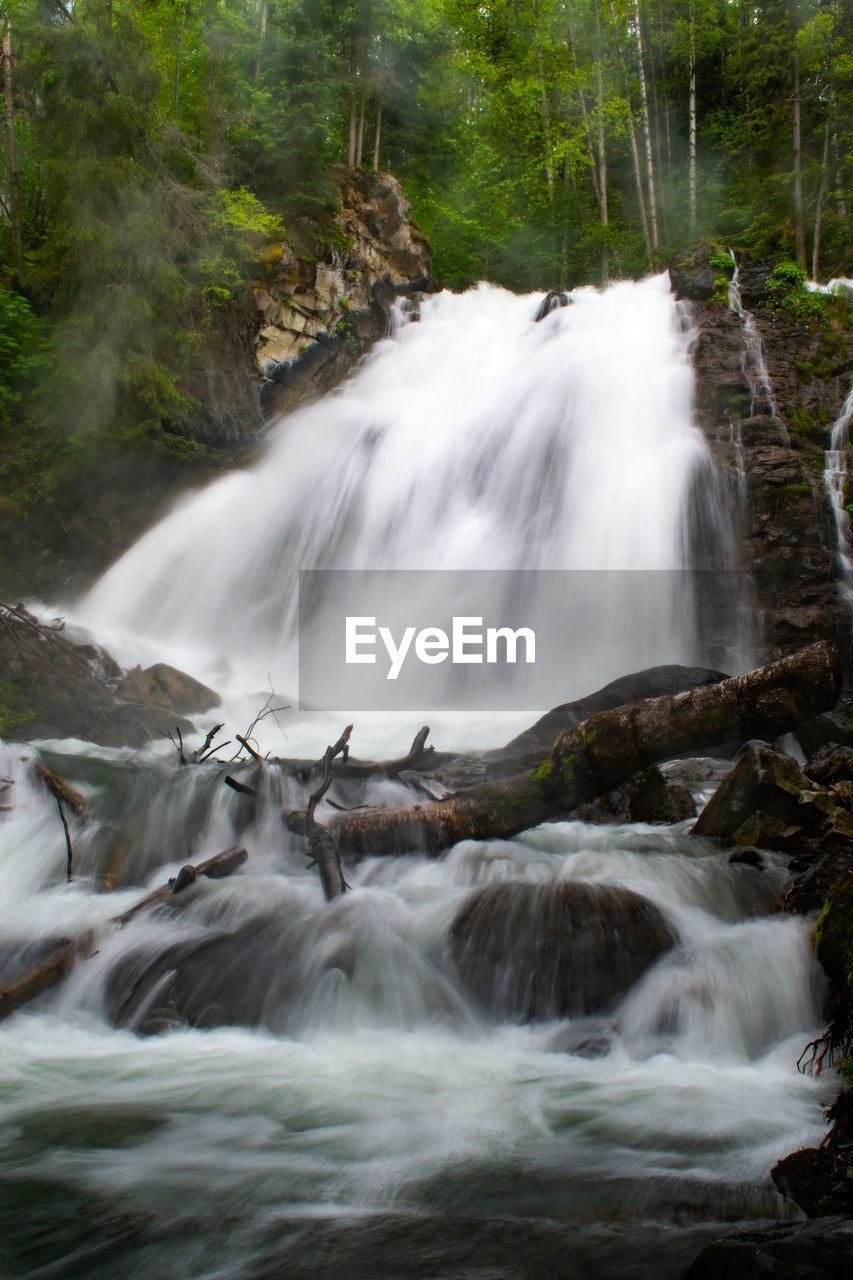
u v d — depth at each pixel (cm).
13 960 628
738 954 553
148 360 2247
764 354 2130
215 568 2050
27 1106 451
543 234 3538
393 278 3006
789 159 3628
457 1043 536
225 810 837
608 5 3856
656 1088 462
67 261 2347
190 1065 503
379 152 3788
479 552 1888
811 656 620
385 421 2288
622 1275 301
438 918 612
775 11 3381
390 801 897
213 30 2972
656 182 4062
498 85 4025
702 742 662
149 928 655
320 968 582
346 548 2033
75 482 2203
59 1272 316
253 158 2942
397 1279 303
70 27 2245
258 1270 312
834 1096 447
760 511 1747
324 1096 459
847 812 687
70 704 1148
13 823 822
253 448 2506
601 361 2184
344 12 3192
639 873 658
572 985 555
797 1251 273
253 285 2625
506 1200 356
